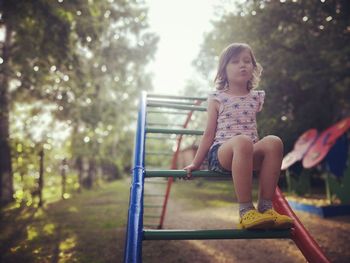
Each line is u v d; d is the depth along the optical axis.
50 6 7.72
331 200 7.16
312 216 6.49
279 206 2.42
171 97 4.12
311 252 1.88
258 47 10.12
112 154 25.75
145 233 1.78
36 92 11.29
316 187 12.12
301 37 10.05
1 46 10.05
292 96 11.41
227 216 7.09
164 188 16.52
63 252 4.57
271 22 10.02
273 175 2.03
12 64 9.93
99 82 14.57
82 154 16.33
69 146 16.69
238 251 4.36
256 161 2.14
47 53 8.71
